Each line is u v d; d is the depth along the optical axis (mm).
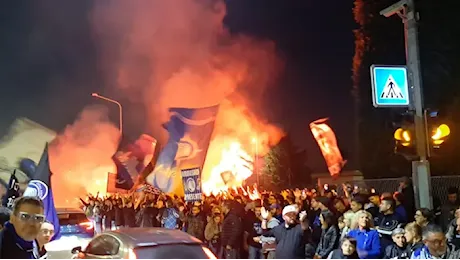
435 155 8336
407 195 9867
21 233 3115
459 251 5586
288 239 7945
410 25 8906
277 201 11742
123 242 7453
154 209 15055
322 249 7766
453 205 9516
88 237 13148
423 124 8477
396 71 8945
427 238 4605
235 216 10453
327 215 7883
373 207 8867
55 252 12328
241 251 10539
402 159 24125
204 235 12367
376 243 6719
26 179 15039
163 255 7246
